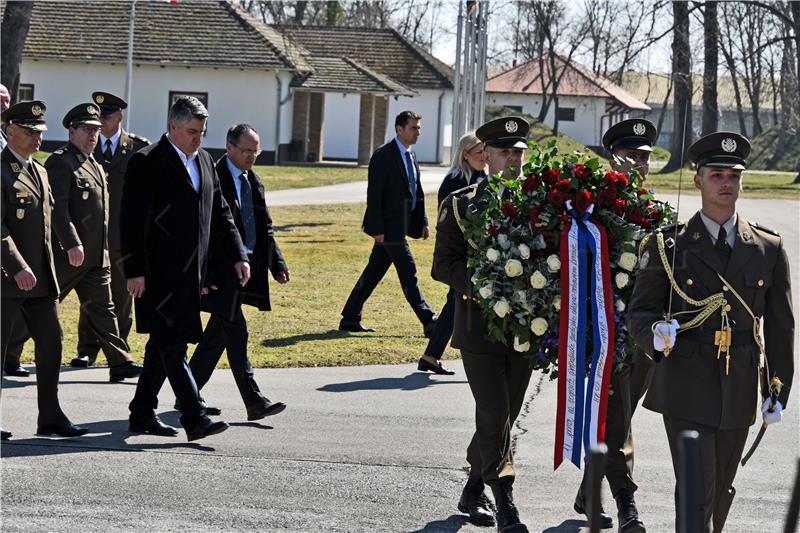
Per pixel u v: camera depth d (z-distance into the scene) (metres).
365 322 12.36
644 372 6.11
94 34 45.84
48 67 45.62
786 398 5.02
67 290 9.17
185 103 7.29
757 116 68.88
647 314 5.11
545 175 5.70
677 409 5.00
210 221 7.52
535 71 67.00
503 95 66.88
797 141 62.69
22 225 7.24
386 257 11.60
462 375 9.82
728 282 4.98
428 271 17.00
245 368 7.89
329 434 7.70
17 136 7.28
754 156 63.22
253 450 7.26
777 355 5.03
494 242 5.64
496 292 5.61
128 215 7.24
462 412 8.43
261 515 5.96
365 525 5.85
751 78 59.53
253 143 8.12
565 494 6.50
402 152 11.28
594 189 5.69
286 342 11.09
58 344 7.43
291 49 47.91
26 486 6.34
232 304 7.76
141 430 7.61
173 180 7.29
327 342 11.13
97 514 5.89
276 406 7.84
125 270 7.28
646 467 7.06
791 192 39.06
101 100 9.80
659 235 5.14
